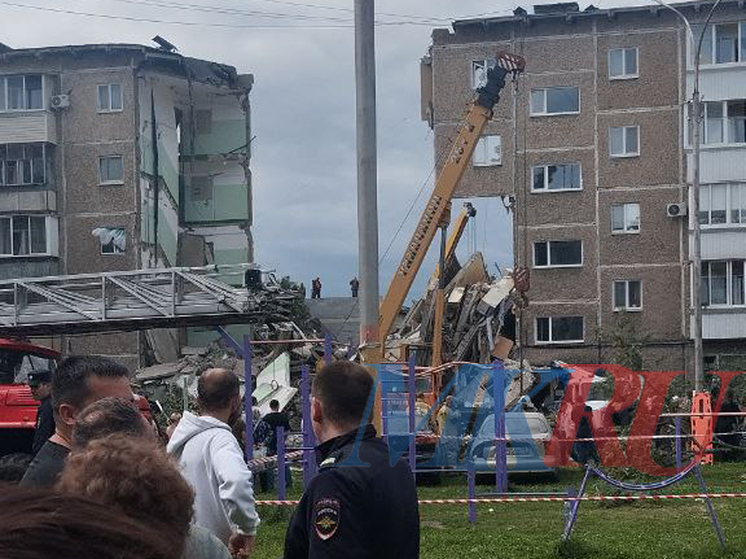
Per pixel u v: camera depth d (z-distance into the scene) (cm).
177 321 1945
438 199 2089
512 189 4038
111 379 453
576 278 3969
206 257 4362
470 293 2781
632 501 1495
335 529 414
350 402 441
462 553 1070
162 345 3884
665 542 1126
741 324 3778
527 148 4034
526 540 1140
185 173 4422
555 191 4006
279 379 2648
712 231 3809
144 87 4100
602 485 1492
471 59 4059
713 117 3878
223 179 4412
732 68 3869
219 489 504
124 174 4019
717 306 3803
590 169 3991
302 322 3591
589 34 4006
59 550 142
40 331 2006
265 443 1661
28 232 3975
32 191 3972
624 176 3966
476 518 1343
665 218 3925
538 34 4041
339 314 4244
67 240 4022
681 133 3934
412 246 2056
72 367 453
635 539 1147
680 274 3900
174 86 4259
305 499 430
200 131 4409
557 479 1700
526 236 4012
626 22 3981
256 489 1636
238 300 1912
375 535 419
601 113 3994
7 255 3962
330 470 425
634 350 3319
